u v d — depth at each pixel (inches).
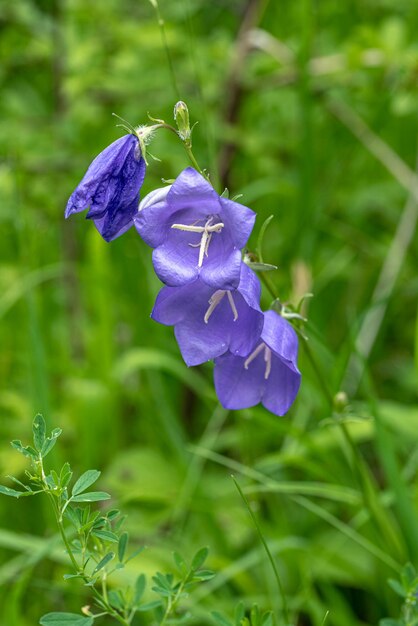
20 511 158.7
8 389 182.4
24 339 180.9
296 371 90.4
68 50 189.8
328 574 138.8
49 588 134.6
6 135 180.5
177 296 90.7
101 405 161.3
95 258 169.0
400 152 220.1
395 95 179.0
